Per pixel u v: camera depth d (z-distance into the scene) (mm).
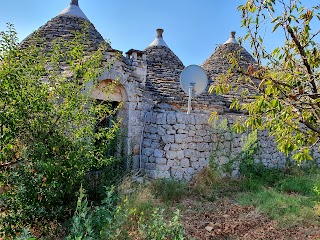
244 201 6879
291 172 10078
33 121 4285
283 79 3289
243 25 3561
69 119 4746
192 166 8461
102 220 4086
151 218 4684
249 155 9500
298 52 3344
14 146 4195
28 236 3195
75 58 5133
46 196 4254
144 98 8883
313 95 3012
